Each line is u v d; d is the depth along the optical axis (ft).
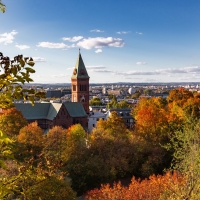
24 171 39.55
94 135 207.72
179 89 410.11
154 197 99.04
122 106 633.20
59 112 343.05
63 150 191.52
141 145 207.72
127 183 186.50
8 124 260.21
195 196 66.08
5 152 34.19
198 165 70.38
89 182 173.37
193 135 86.94
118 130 251.80
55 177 111.55
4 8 33.45
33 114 349.61
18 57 28.12
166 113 288.51
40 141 208.64
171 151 200.64
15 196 82.17
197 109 268.41
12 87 29.53
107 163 186.09
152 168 196.13
